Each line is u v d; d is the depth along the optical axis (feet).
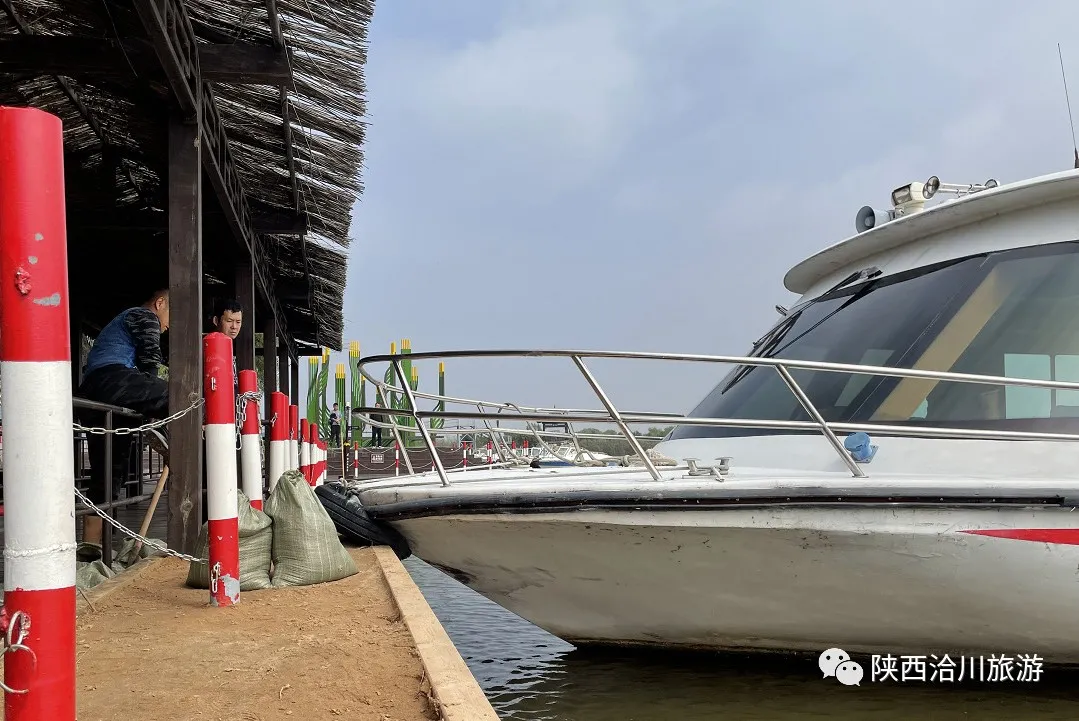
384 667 9.21
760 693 13.12
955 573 12.32
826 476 12.99
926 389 14.16
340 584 13.88
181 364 18.90
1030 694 13.26
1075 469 12.80
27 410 5.33
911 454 13.73
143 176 31.53
